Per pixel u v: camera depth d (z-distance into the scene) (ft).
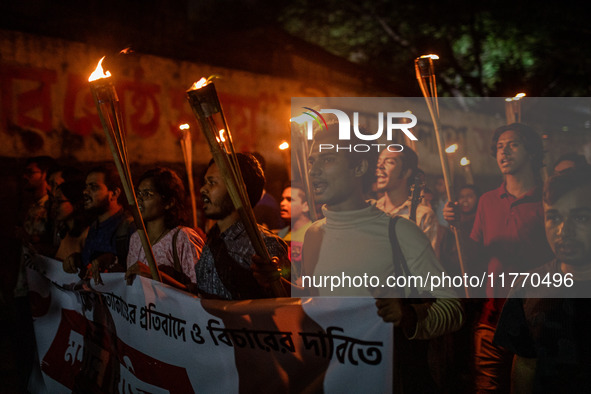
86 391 10.92
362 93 36.52
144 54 27.86
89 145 26.22
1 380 15.49
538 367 8.37
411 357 9.55
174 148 28.55
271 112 32.37
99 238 12.72
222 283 8.85
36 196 16.93
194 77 29.50
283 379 7.87
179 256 10.36
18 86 24.40
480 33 44.80
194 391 8.77
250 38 32.58
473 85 46.47
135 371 9.73
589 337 8.16
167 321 9.04
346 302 7.38
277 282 8.02
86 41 26.48
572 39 43.75
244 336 8.13
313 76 34.65
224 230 8.96
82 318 11.23
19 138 24.31
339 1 47.85
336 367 7.47
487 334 10.89
